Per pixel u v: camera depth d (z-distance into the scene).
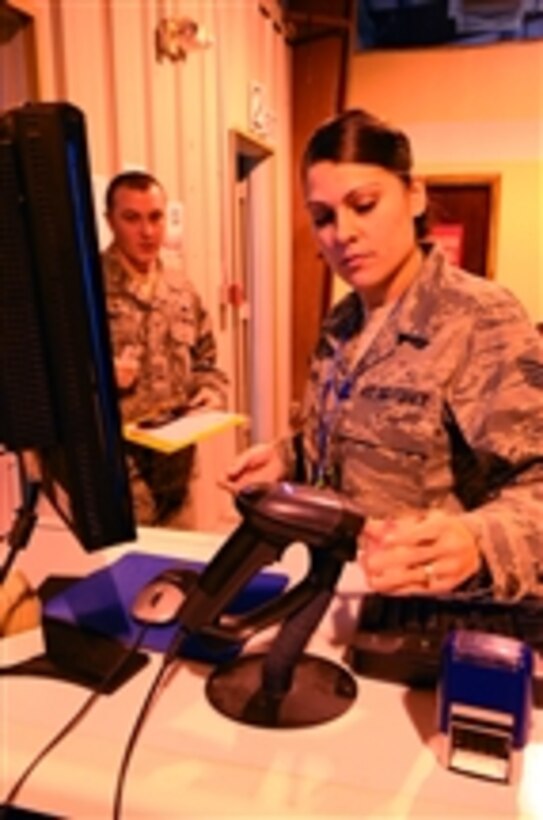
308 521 0.64
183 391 2.24
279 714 0.67
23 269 0.60
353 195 0.91
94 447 0.63
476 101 4.49
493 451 0.81
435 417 0.90
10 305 0.60
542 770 0.60
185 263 3.06
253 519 0.65
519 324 0.87
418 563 0.67
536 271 4.60
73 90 2.19
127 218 2.06
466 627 0.76
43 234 0.58
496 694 0.58
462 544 0.68
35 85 1.97
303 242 4.84
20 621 0.86
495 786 0.59
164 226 2.22
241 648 0.79
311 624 0.69
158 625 0.71
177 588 0.73
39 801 0.61
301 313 4.95
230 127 3.48
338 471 1.03
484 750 0.59
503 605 0.80
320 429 1.09
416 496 0.94
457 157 4.59
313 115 4.69
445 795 0.58
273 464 1.15
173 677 0.75
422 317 0.93
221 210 3.46
